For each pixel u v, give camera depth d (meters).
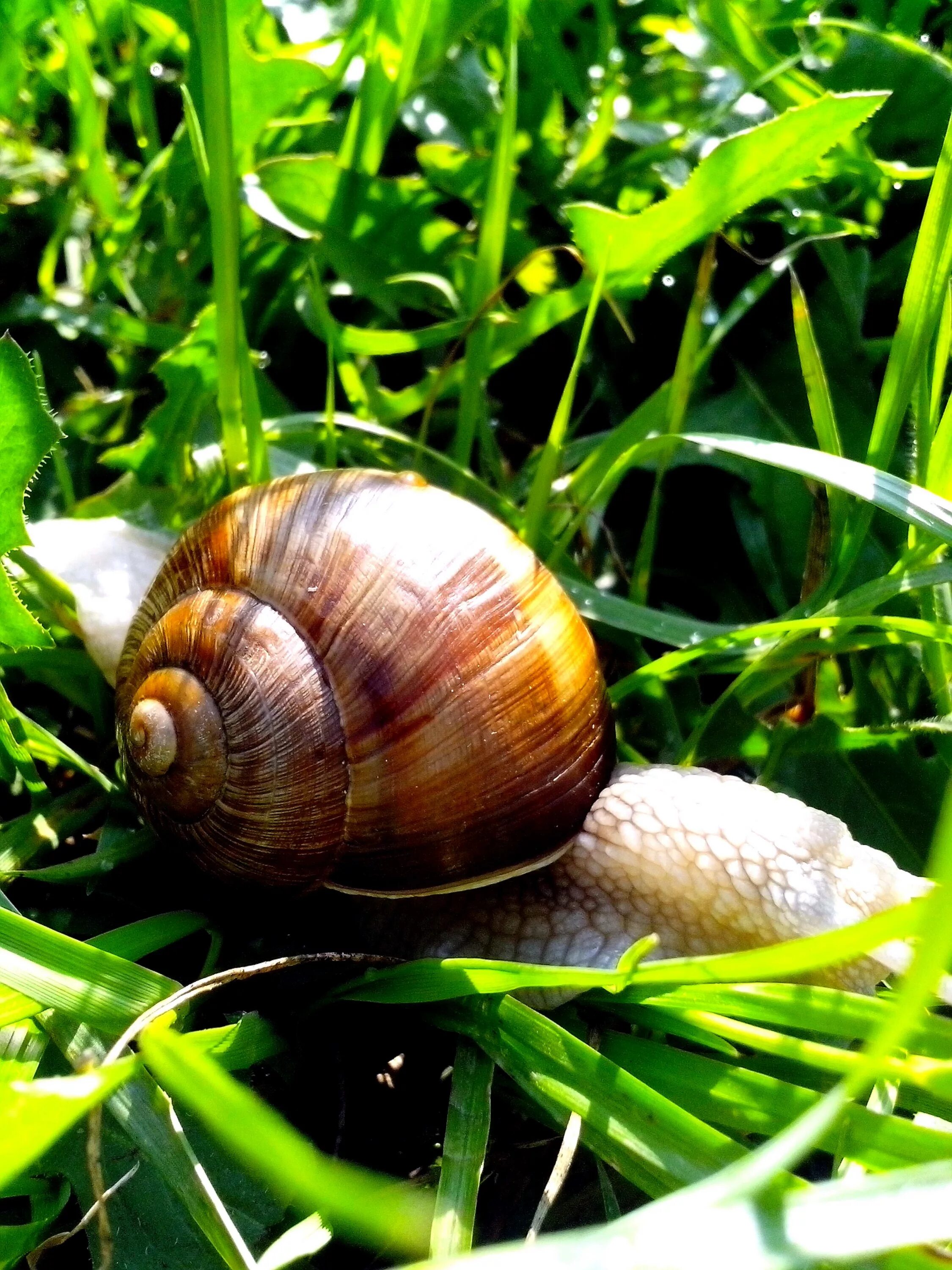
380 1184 0.09
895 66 0.14
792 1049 0.09
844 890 0.10
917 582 0.11
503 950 0.11
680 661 0.12
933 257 0.11
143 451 0.13
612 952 0.11
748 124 0.14
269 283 0.14
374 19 0.13
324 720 0.10
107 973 0.09
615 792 0.11
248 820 0.10
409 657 0.10
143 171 0.15
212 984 0.09
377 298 0.14
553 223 0.15
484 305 0.13
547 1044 0.09
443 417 0.14
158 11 0.13
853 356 0.14
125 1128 0.08
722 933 0.11
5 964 0.08
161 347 0.14
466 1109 0.09
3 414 0.10
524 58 0.15
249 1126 0.07
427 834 0.10
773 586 0.13
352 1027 0.10
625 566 0.14
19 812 0.12
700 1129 0.08
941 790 0.11
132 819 0.11
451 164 0.14
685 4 0.14
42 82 0.15
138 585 0.12
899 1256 0.07
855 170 0.13
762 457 0.11
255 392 0.12
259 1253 0.09
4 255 0.15
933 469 0.11
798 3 0.14
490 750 0.10
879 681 0.12
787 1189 0.08
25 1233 0.08
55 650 0.12
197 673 0.10
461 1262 0.07
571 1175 0.10
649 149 0.14
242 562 0.10
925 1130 0.08
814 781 0.12
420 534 0.10
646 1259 0.07
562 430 0.12
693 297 0.14
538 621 0.11
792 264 0.14
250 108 0.13
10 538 0.10
